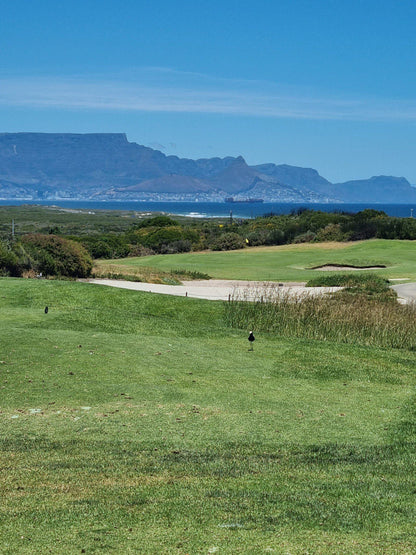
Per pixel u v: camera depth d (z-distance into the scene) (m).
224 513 5.57
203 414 8.73
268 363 11.84
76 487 6.14
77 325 14.45
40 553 4.65
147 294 19.92
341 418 8.82
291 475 6.66
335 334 15.68
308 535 5.09
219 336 14.20
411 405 9.56
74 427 8.01
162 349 12.34
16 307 17.62
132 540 4.93
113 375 10.32
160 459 7.03
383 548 4.84
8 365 10.38
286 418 8.73
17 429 7.87
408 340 15.12
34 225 115.25
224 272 36.19
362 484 6.44
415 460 7.24
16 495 5.90
